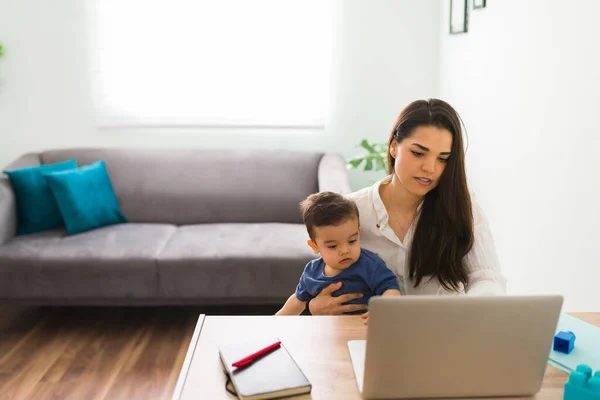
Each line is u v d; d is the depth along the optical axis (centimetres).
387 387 98
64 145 374
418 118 139
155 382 236
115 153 354
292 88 371
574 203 198
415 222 156
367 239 161
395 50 367
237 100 373
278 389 102
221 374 111
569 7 200
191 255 279
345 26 365
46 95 368
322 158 358
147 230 316
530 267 234
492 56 271
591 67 186
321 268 157
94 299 282
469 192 151
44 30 361
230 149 361
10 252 279
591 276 188
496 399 101
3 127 370
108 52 365
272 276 278
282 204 343
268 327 129
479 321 93
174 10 363
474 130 299
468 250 152
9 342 274
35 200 313
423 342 94
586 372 99
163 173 347
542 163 222
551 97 213
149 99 371
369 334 93
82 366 249
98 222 320
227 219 342
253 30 365
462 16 312
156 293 279
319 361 115
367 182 383
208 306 325
